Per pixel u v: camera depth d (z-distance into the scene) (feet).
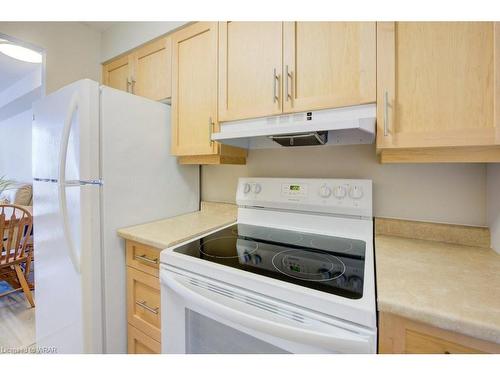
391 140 2.81
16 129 15.39
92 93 3.59
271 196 4.33
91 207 3.59
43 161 4.31
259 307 2.33
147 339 3.68
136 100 4.24
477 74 2.45
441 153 2.74
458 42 2.53
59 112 3.83
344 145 4.17
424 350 1.87
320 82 3.27
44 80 5.49
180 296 2.85
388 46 2.83
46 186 4.21
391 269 2.50
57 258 3.99
